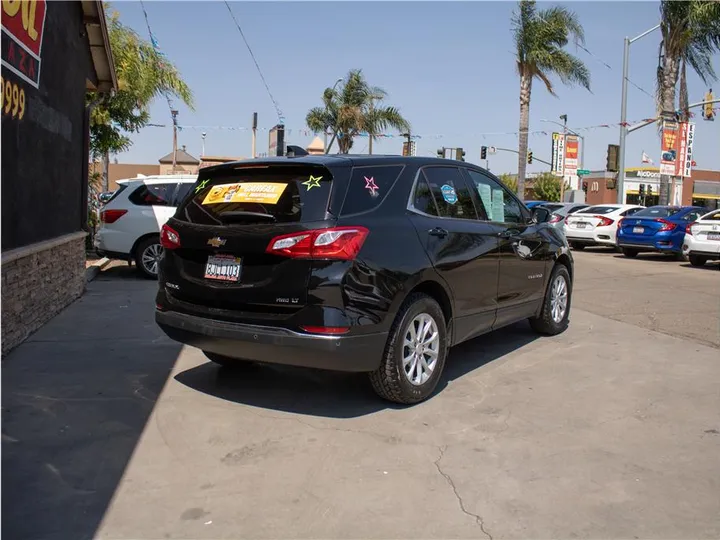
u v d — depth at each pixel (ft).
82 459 11.98
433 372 15.39
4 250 17.88
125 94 49.42
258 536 9.58
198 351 19.53
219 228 13.96
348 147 87.35
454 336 16.47
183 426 13.64
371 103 86.12
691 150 85.87
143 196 35.45
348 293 12.94
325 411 14.64
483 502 10.64
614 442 13.14
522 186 92.27
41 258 21.83
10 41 17.16
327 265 12.87
